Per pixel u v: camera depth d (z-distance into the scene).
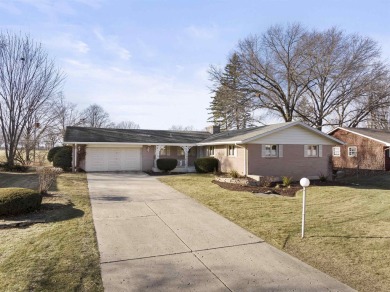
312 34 29.77
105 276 4.44
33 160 27.25
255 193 12.10
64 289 3.99
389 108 31.94
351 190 13.00
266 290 4.07
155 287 4.13
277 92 31.98
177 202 10.05
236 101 32.47
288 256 5.31
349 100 30.25
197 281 4.33
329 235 6.42
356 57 28.69
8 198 7.64
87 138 20.66
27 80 21.50
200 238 6.30
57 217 7.75
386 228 6.92
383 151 23.16
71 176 17.03
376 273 4.58
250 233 6.66
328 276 4.50
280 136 17.27
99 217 7.89
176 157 23.48
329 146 18.70
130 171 21.38
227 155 19.20
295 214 8.40
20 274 4.39
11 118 20.75
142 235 6.45
